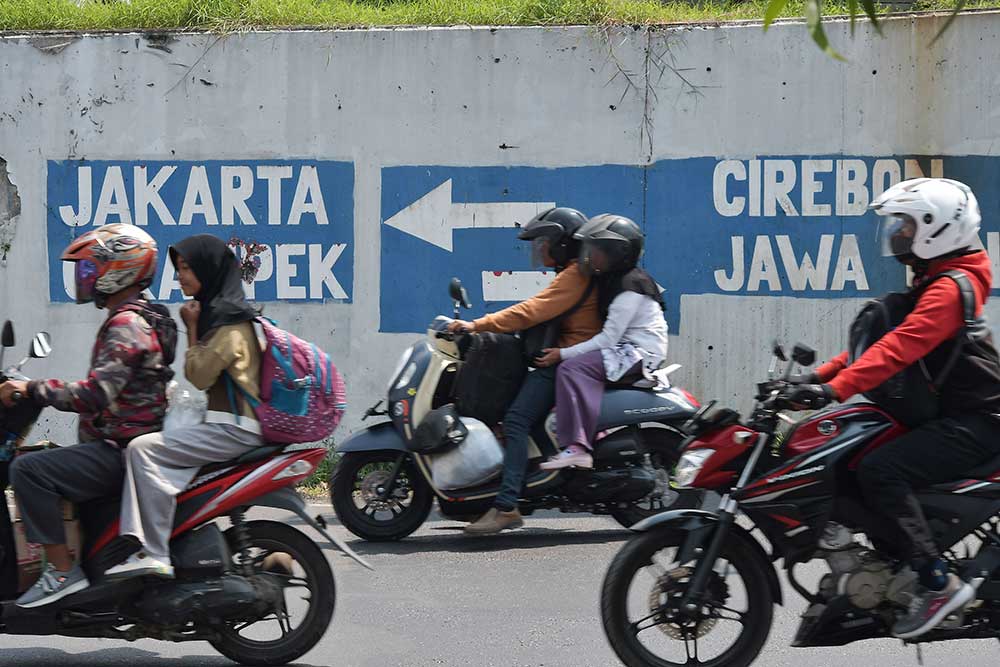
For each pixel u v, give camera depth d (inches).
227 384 435.8
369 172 851.4
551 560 634.2
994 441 392.5
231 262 443.2
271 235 856.9
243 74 851.4
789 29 834.2
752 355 846.5
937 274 398.6
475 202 848.9
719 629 500.7
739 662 414.6
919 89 830.5
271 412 436.8
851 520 400.2
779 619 518.0
